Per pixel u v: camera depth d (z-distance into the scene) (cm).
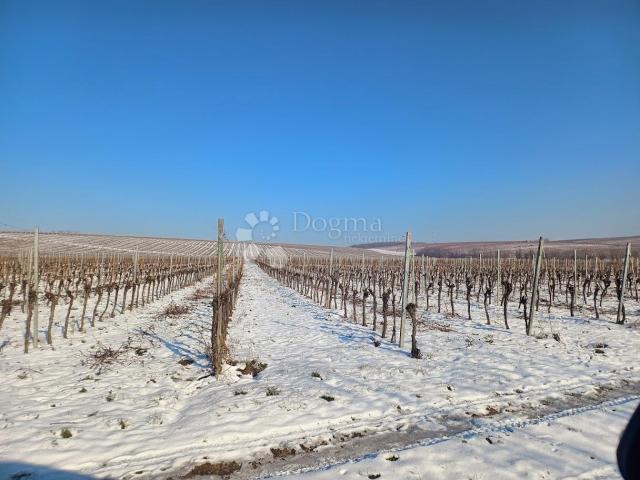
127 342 1144
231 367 853
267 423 594
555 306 1952
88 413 631
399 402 684
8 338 1152
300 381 787
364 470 468
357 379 809
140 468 479
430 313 1783
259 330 1408
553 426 583
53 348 1059
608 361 942
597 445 526
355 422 615
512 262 3875
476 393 727
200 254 7512
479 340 1192
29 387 752
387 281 2961
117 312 1711
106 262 3444
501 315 1697
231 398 690
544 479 447
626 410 643
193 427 578
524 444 528
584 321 1518
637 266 3005
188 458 501
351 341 1212
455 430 588
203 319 1595
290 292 2812
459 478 450
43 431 556
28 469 467
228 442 545
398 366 909
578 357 978
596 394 734
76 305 1831
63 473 464
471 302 2173
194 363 933
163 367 900
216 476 468
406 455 502
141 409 655
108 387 761
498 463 480
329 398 696
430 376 830
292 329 1426
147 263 3741
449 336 1262
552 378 810
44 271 2705
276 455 518
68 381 795
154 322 1516
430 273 3052
